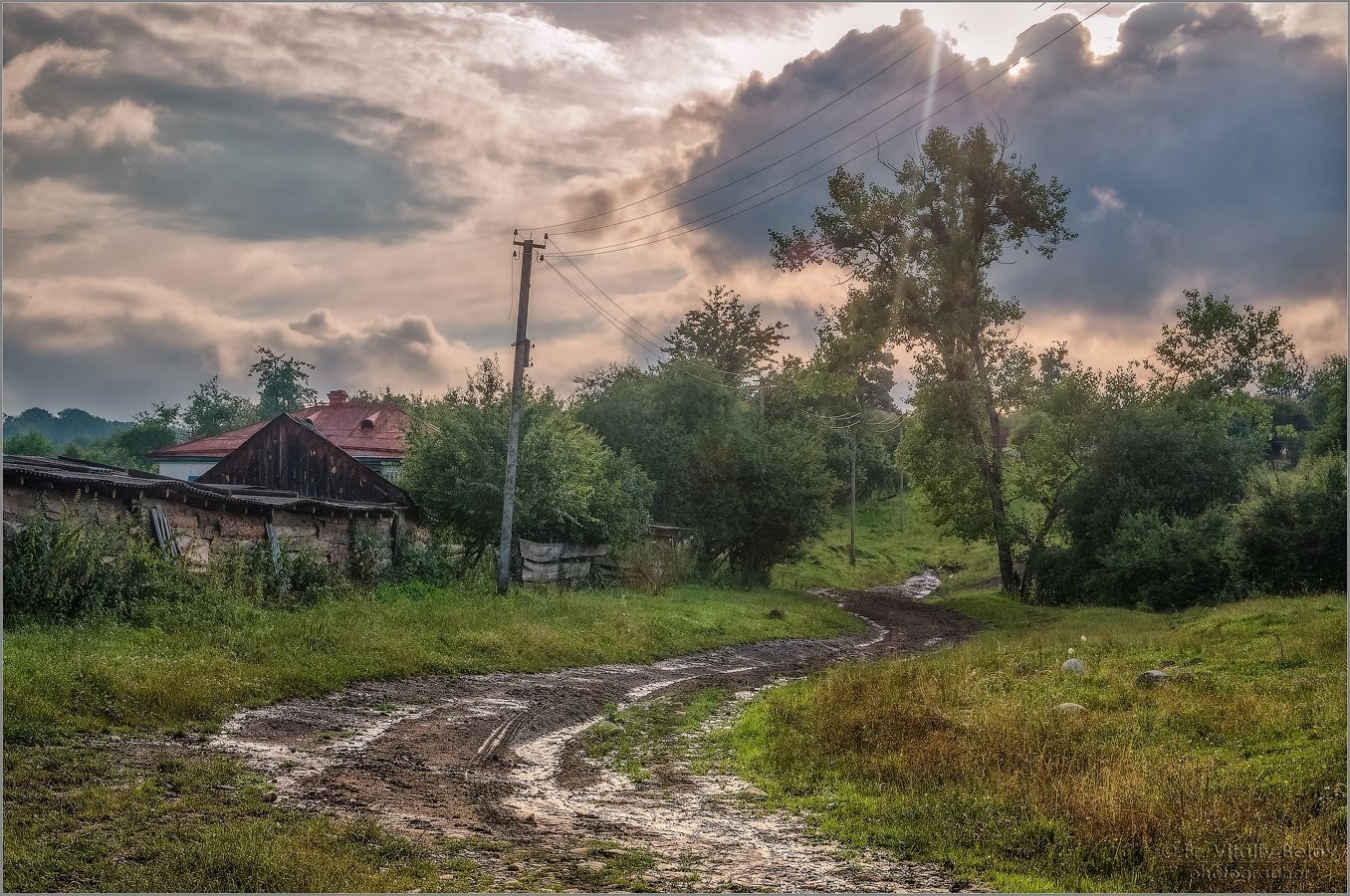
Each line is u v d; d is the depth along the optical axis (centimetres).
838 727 1335
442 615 2208
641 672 2188
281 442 3550
